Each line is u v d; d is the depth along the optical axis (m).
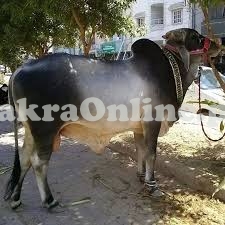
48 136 2.46
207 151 3.62
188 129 4.70
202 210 2.54
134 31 6.08
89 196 2.83
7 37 6.96
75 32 6.31
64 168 3.51
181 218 2.44
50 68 2.44
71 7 4.63
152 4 15.00
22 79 2.42
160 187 2.97
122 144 3.92
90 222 2.41
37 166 2.49
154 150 2.74
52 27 6.75
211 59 3.08
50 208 2.56
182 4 13.60
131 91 2.58
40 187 2.54
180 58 2.75
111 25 5.18
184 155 3.48
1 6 5.82
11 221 2.46
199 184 2.89
